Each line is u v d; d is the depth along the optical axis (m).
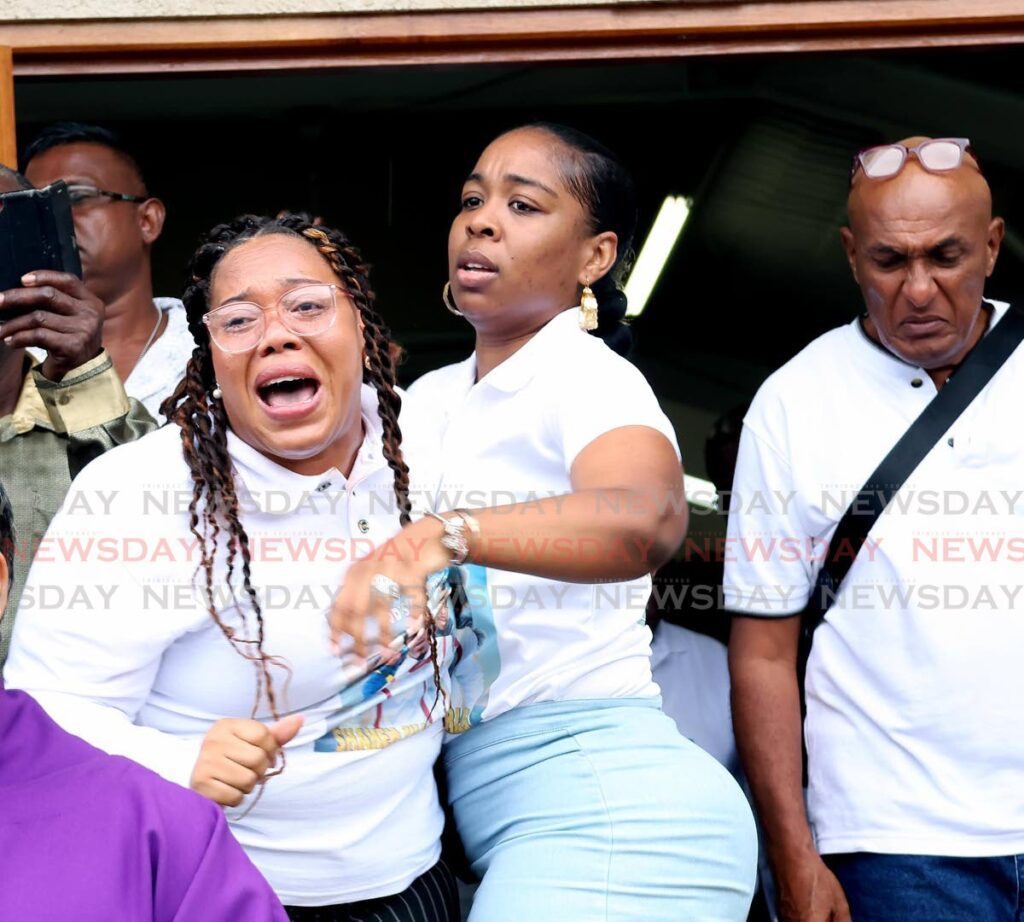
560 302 2.74
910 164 3.00
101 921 1.53
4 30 3.35
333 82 4.64
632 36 3.36
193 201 5.11
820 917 2.93
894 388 3.04
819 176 5.05
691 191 5.17
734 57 3.42
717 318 5.39
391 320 5.24
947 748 2.87
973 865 2.85
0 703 1.63
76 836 1.57
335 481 2.23
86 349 2.74
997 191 4.90
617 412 2.37
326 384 2.17
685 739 2.54
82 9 3.32
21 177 2.88
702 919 2.38
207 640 2.18
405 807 2.37
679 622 3.76
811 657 3.04
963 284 2.95
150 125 4.99
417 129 5.05
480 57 3.40
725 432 3.92
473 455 2.54
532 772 2.44
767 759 3.06
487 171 2.74
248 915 1.64
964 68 4.64
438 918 2.44
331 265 2.26
